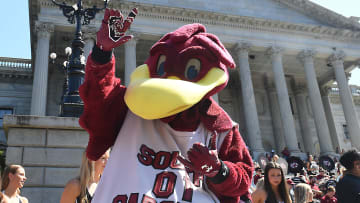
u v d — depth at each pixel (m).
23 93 35.25
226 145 2.28
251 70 41.00
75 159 8.19
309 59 34.59
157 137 2.10
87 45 26.64
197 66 2.14
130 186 1.91
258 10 35.44
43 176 7.86
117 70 36.09
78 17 12.94
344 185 4.53
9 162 7.66
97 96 1.99
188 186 2.01
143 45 33.75
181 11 31.22
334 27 36.88
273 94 41.75
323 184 11.02
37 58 25.19
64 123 8.23
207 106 2.31
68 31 28.22
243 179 2.05
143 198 1.83
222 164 1.94
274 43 34.06
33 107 23.48
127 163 2.03
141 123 2.15
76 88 10.76
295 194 6.32
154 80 1.90
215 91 2.19
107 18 1.89
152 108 1.81
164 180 1.95
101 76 1.95
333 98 46.22
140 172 1.94
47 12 26.95
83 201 3.31
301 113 42.41
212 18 32.62
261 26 34.25
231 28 33.28
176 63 2.08
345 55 36.16
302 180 9.22
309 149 40.12
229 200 2.14
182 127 2.16
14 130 7.93
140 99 1.83
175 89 1.84
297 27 35.22
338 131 44.56
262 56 37.38
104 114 2.10
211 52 2.17
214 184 2.01
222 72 2.21
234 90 40.91
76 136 8.34
